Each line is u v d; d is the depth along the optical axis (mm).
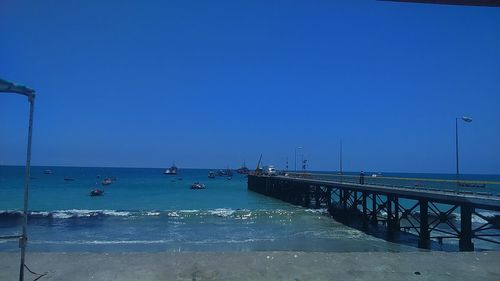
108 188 78312
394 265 7996
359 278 7223
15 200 51875
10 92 5684
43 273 7227
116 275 7188
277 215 35719
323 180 42031
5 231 27453
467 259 8555
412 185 28312
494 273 7629
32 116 5969
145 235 26078
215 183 107625
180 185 92438
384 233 26922
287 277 7219
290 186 51875
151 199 56094
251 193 70375
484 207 18594
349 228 29234
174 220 32875
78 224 30781
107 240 24062
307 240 24188
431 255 8812
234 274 7328
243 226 30172
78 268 7539
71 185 83125
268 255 8547
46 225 30297
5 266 7602
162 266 7715
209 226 30125
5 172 141875
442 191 23859
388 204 26984
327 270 7605
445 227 30625
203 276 7211
